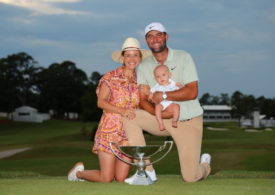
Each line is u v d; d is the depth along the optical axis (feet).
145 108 15.99
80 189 12.16
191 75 16.05
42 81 340.59
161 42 16.03
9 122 245.24
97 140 15.89
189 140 15.40
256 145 79.71
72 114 354.74
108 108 15.67
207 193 11.10
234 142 87.97
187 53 16.43
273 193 11.12
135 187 12.59
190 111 15.65
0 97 321.73
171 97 15.48
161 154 55.67
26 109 281.54
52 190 11.99
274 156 48.34
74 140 121.60
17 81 332.60
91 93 148.77
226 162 45.75
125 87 16.16
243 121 268.21
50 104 331.16
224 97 588.09
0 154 71.05
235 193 11.10
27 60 341.00
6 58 337.93
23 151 72.49
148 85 16.87
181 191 11.56
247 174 21.04
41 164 51.90
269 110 332.39
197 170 14.82
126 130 15.96
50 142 112.16
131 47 15.89
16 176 23.40
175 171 41.11
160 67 15.88
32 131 185.88
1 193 11.50
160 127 15.56
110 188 12.33
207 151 57.31
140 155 13.99
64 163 52.19
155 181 15.20
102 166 15.55
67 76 326.65
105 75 16.15
